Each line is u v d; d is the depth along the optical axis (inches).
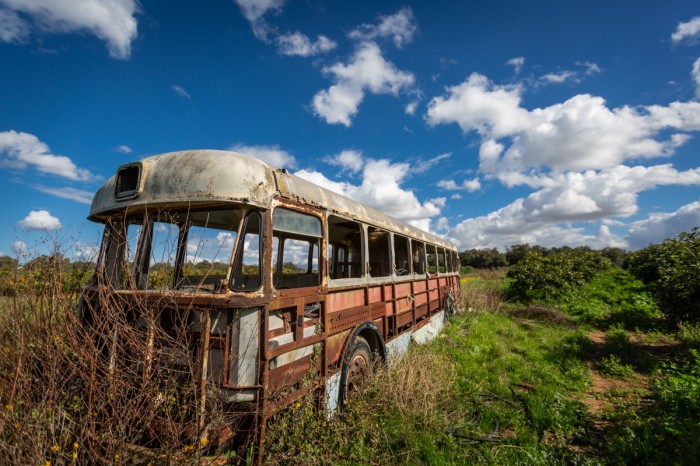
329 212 171.3
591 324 446.6
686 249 345.1
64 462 98.7
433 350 277.3
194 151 131.3
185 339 112.0
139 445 109.2
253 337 115.6
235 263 118.7
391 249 249.9
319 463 130.8
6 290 117.3
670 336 350.0
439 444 156.1
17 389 104.6
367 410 168.4
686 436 148.4
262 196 124.9
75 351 108.3
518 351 312.2
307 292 145.6
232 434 115.6
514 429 177.8
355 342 184.2
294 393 134.1
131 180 132.9
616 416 186.5
